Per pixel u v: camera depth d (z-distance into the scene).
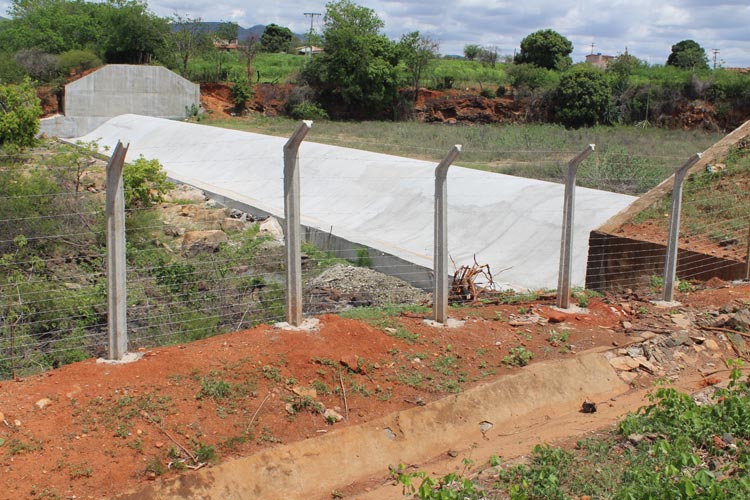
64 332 12.35
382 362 8.70
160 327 12.09
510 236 20.31
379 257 20.16
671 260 11.86
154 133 45.00
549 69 78.81
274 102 66.00
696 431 7.55
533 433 8.12
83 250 16.16
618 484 6.68
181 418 7.17
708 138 52.31
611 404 8.98
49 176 18.70
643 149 42.22
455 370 8.89
